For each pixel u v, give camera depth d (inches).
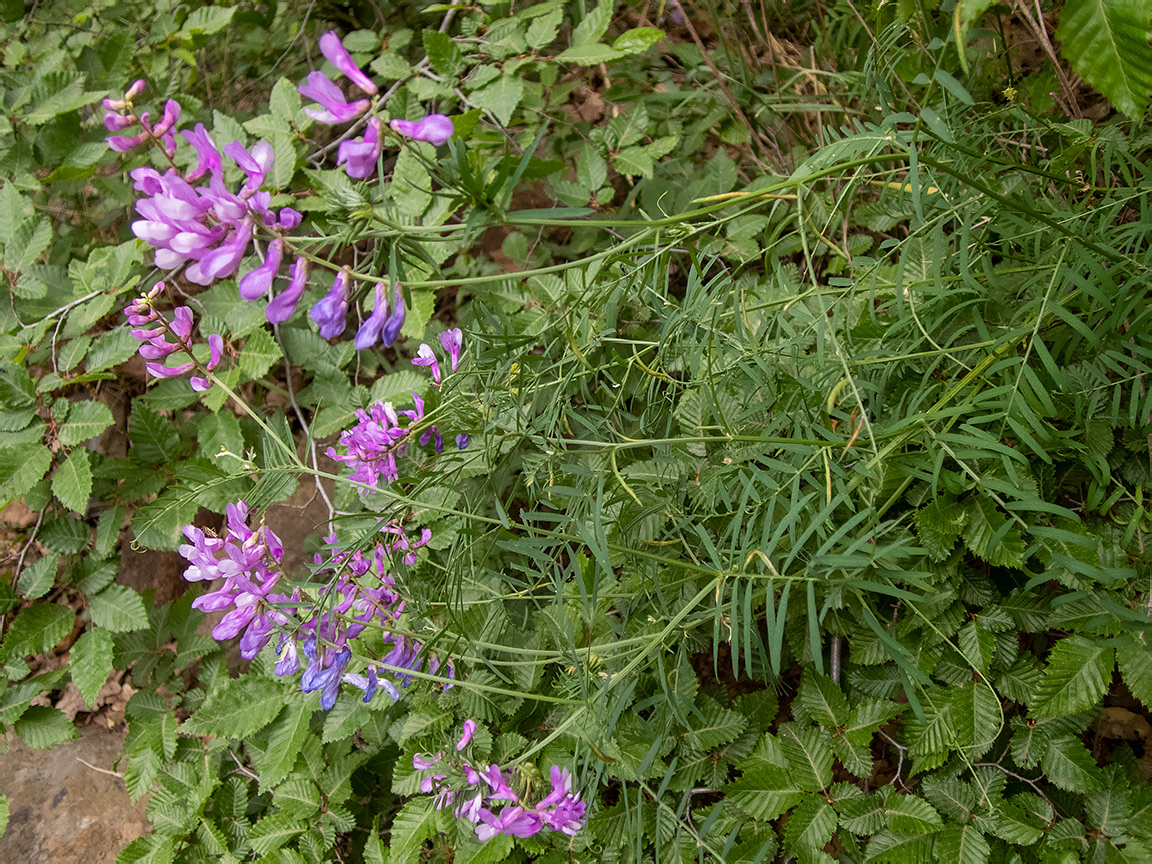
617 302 16.4
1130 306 14.3
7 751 25.8
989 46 20.0
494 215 12.8
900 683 17.6
